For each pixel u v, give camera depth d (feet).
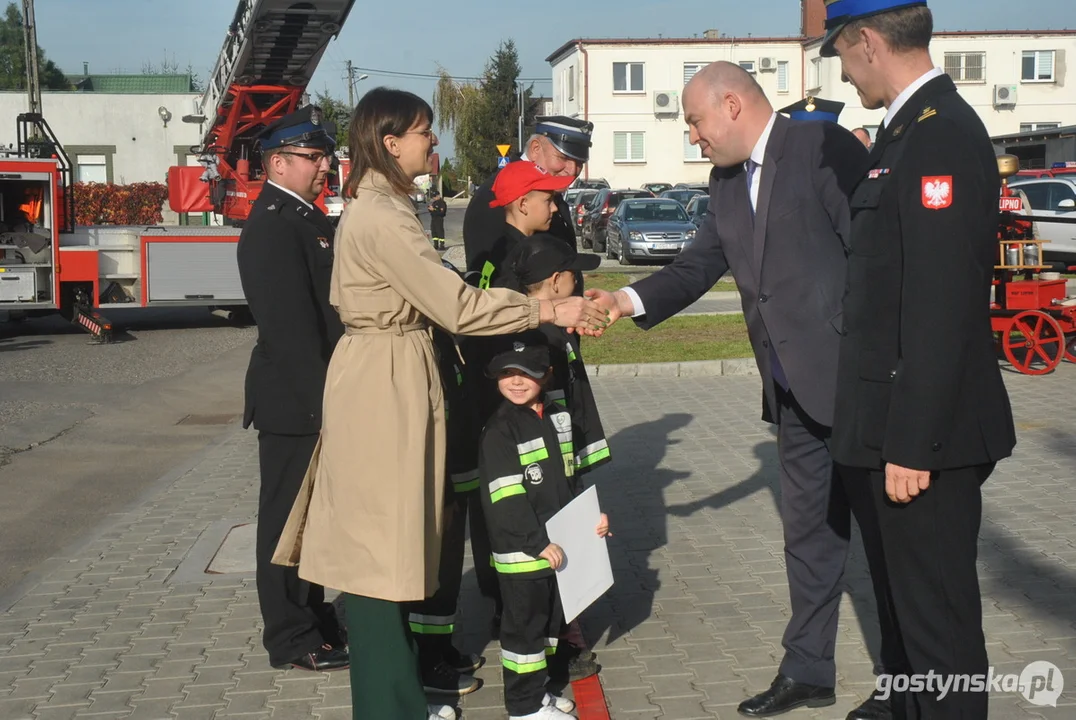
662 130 171.22
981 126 9.57
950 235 9.22
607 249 95.55
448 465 13.75
